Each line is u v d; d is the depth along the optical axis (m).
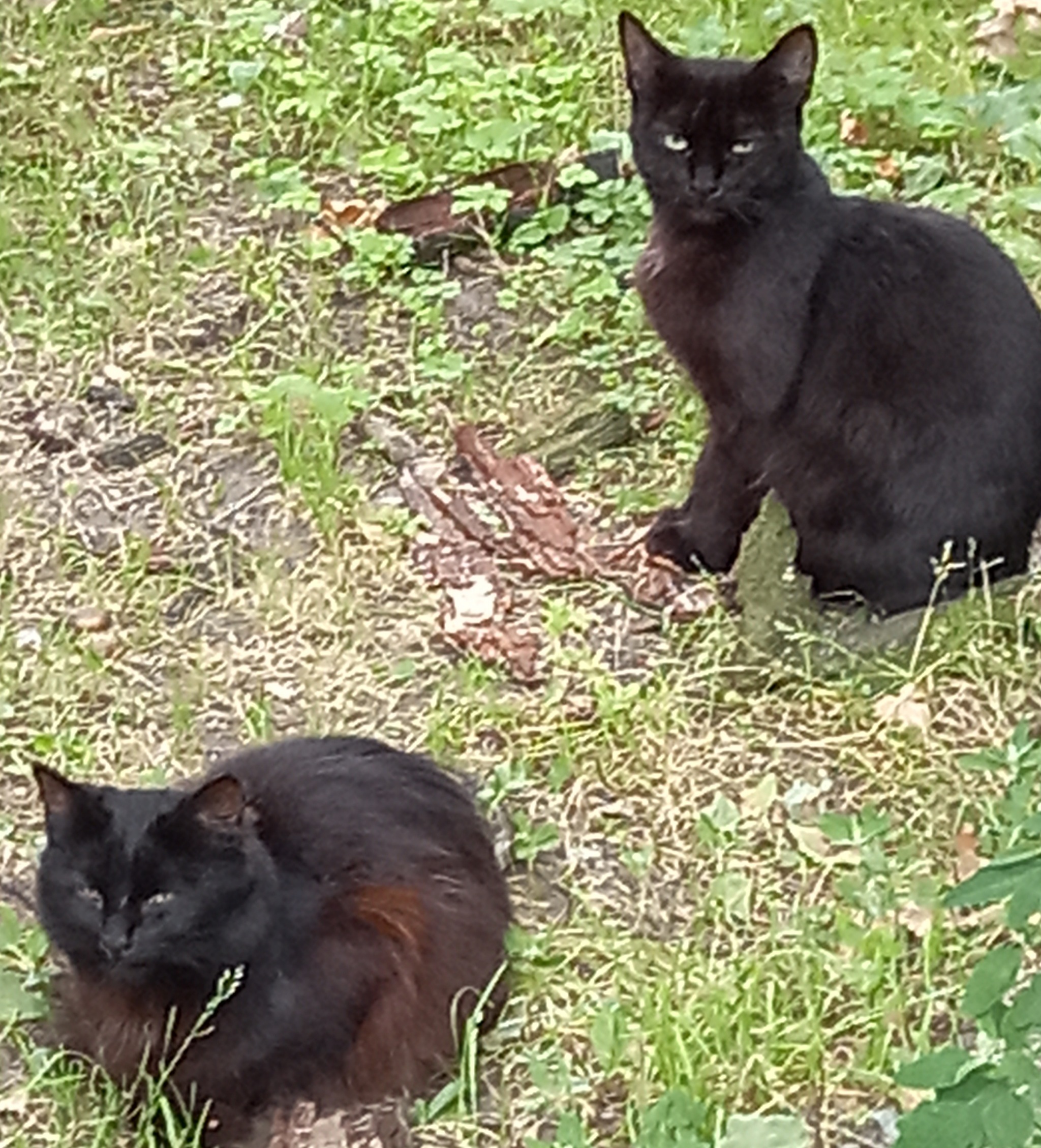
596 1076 2.06
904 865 2.16
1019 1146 1.77
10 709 2.32
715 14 2.93
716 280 2.34
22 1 2.99
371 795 2.10
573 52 2.91
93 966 2.01
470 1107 2.05
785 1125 2.00
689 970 2.10
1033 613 2.32
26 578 2.43
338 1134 2.04
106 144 2.83
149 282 2.68
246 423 2.54
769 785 2.23
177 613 2.40
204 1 3.00
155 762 2.28
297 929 2.03
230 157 2.82
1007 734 2.25
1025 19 2.89
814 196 2.34
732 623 2.37
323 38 2.93
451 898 2.08
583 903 2.16
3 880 2.19
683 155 2.32
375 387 2.58
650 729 2.27
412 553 2.43
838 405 2.33
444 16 2.96
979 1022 1.88
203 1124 2.04
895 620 2.35
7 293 2.68
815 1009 2.07
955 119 2.76
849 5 2.92
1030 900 1.78
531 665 2.33
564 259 2.66
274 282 2.67
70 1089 2.06
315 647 2.37
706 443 2.42
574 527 2.43
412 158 2.80
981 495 2.33
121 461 2.53
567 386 2.57
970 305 2.33
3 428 2.56
